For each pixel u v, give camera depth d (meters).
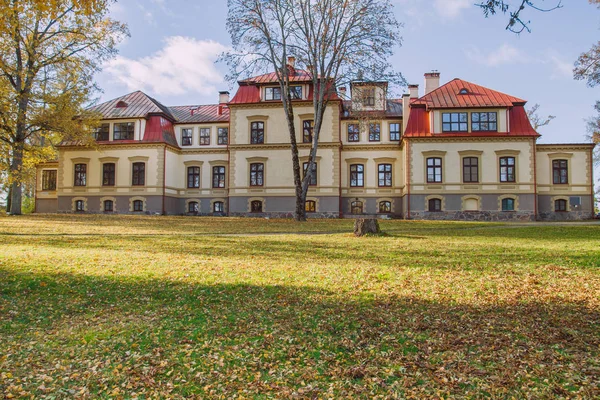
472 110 35.50
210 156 40.97
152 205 38.16
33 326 6.48
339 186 36.97
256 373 4.80
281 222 27.33
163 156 38.38
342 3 28.45
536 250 13.34
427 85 41.88
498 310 6.90
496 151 35.06
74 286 8.85
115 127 39.44
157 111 39.38
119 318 6.86
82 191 39.28
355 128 39.72
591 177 35.72
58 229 21.59
